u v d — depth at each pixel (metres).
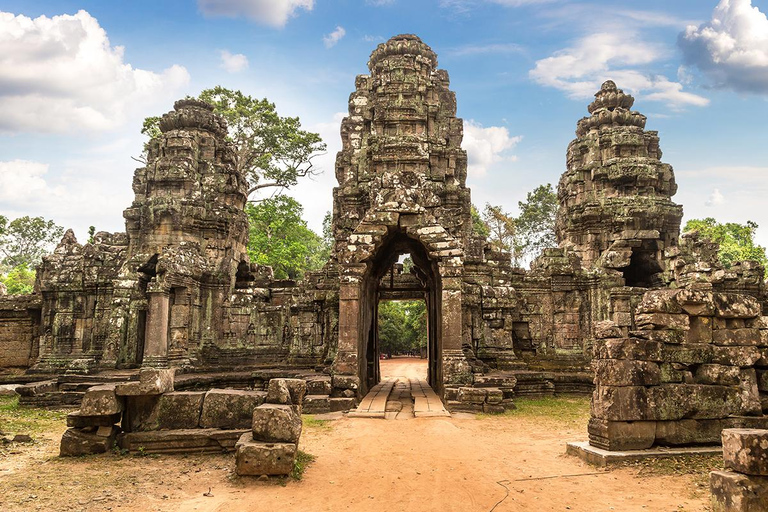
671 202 27.72
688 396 9.51
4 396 19.02
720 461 8.77
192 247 22.27
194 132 24.58
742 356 9.93
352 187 25.09
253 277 25.92
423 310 52.25
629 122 29.25
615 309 22.64
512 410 15.36
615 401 9.25
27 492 7.35
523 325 23.05
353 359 15.97
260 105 41.84
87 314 22.30
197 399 10.02
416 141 25.05
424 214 16.83
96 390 9.57
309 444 10.58
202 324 22.69
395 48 27.44
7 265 59.22
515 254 57.53
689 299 10.02
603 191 28.19
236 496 7.30
